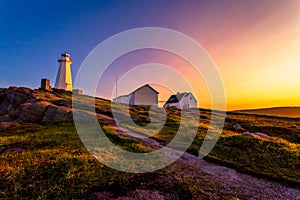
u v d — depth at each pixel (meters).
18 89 39.97
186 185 8.45
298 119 38.72
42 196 6.89
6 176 7.88
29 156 10.20
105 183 8.01
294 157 13.39
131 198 7.18
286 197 8.15
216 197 7.70
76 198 6.95
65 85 64.44
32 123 24.92
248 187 8.91
